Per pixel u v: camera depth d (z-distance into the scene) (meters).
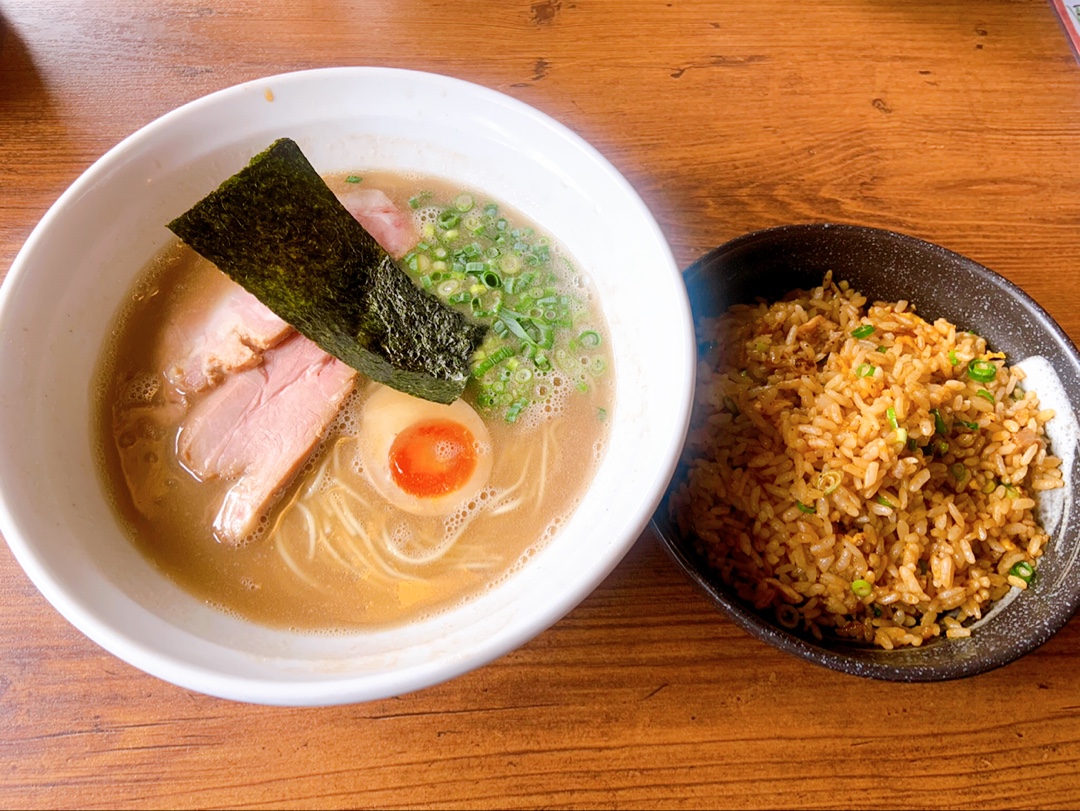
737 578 0.28
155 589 0.26
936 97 0.39
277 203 0.27
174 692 0.26
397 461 0.29
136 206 0.30
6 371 0.26
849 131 0.38
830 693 0.27
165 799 0.25
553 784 0.25
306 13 0.40
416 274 0.32
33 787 0.25
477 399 0.30
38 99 0.37
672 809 0.25
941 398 0.29
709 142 0.38
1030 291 0.34
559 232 0.33
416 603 0.27
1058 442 0.29
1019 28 0.42
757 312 0.32
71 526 0.25
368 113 0.32
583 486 0.29
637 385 0.29
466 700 0.26
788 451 0.29
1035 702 0.27
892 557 0.28
